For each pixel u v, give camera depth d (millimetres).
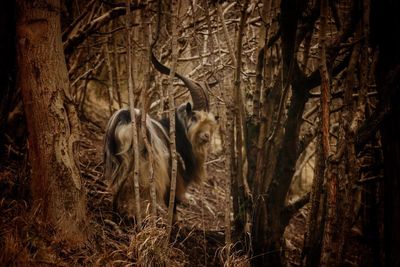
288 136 3455
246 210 3443
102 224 3361
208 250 3633
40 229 2773
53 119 2777
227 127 3311
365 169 3574
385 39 3078
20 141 3611
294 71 3311
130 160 3307
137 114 3301
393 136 3045
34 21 2760
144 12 3465
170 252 3170
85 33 3373
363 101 2900
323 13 2812
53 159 2779
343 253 2967
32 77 2760
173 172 3086
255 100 3471
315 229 3242
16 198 3082
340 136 3027
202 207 4438
